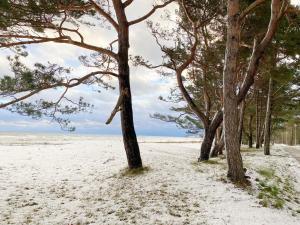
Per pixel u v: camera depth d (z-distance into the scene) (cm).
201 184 930
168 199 785
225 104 994
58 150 1797
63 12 991
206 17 1403
